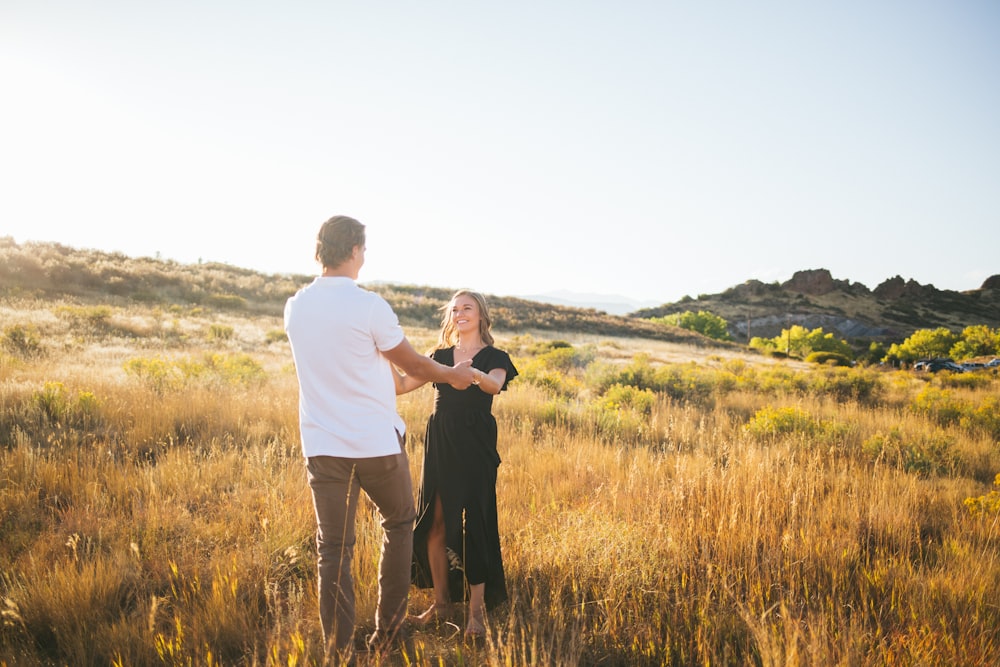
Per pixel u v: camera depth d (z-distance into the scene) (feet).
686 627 9.27
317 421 8.15
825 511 13.94
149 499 13.64
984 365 128.06
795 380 53.06
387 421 8.37
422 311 149.79
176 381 30.76
